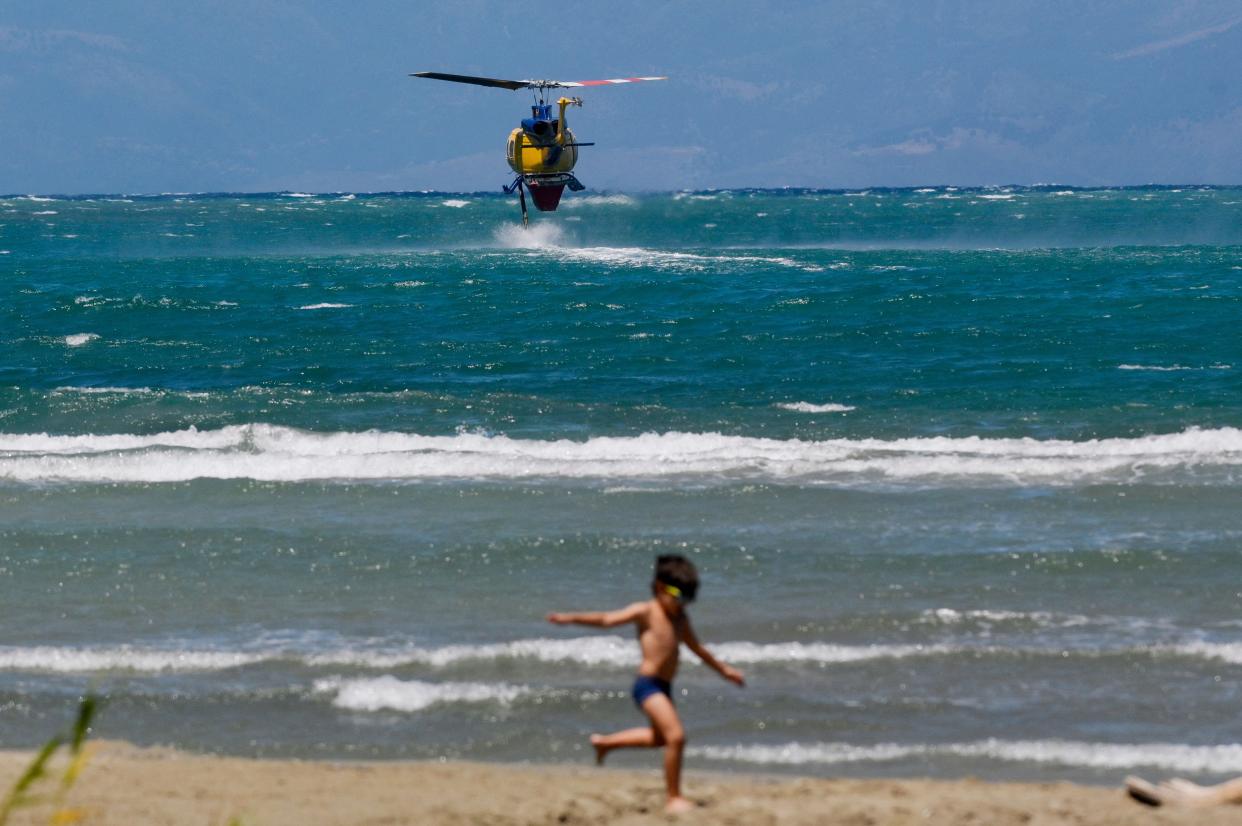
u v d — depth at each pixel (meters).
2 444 70.81
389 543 53.44
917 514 57.22
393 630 43.59
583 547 52.44
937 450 69.31
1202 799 27.19
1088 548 51.50
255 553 52.22
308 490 62.19
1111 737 34.75
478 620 44.59
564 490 61.81
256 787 28.77
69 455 67.00
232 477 64.25
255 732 35.12
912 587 47.34
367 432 72.44
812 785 28.88
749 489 61.50
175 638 42.75
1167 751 33.22
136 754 32.97
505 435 74.81
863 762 33.03
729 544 52.59
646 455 69.12
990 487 61.75
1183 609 44.84
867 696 37.47
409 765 31.67
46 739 34.34
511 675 39.44
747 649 40.75
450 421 78.31
